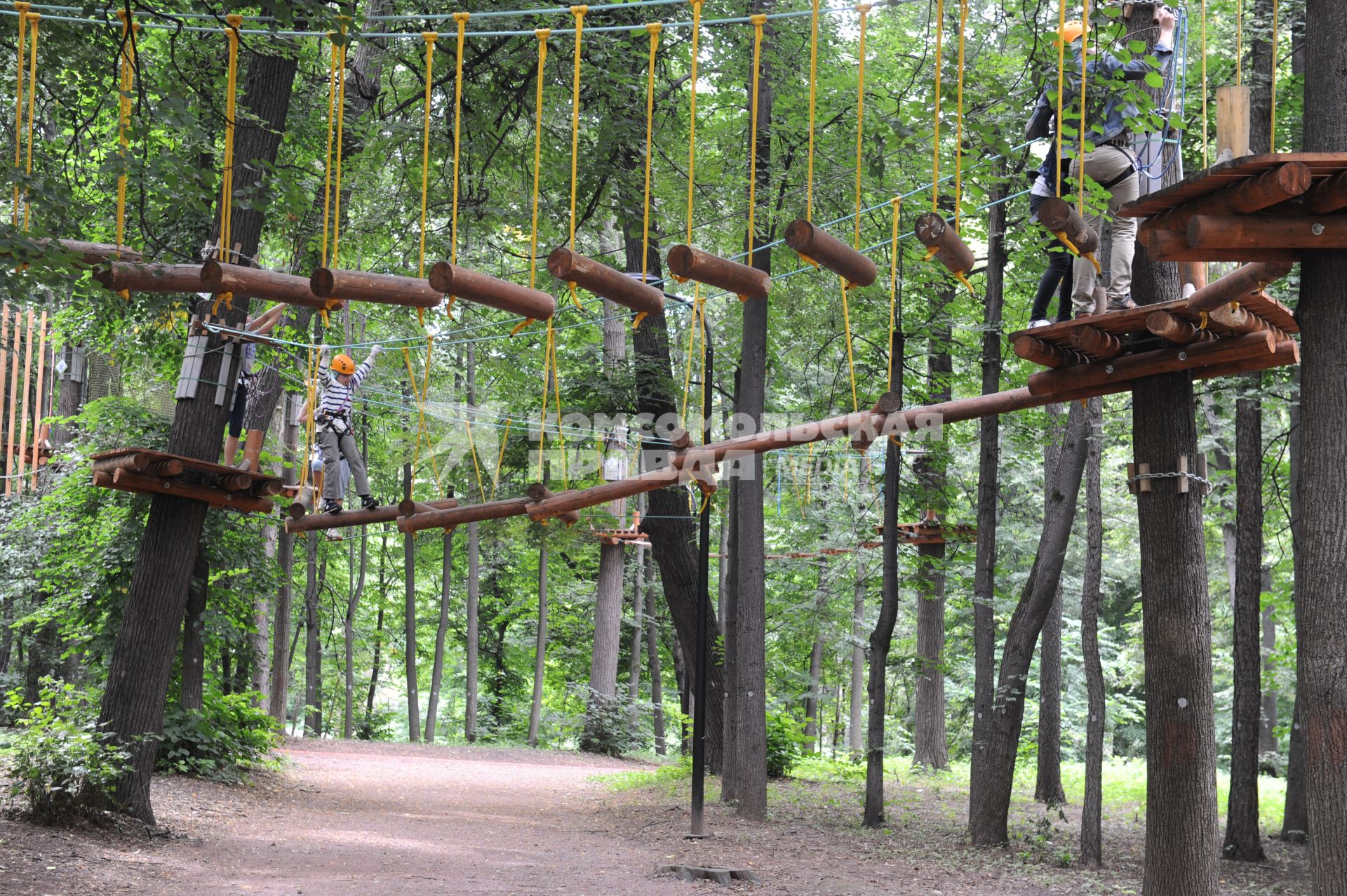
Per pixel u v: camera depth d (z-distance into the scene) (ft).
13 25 28.25
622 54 44.65
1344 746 18.93
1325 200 17.94
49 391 64.08
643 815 51.16
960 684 104.99
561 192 50.42
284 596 83.25
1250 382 40.06
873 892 35.32
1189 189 18.30
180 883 28.32
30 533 52.54
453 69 45.55
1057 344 25.89
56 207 25.39
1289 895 37.04
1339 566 19.29
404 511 37.45
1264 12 37.88
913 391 55.57
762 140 49.37
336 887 30.01
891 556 49.75
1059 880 38.11
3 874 26.12
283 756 61.93
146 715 35.88
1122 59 22.49
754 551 50.47
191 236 44.42
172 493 35.63
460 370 84.94
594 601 115.34
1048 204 20.40
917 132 37.83
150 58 40.06
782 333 60.39
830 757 90.33
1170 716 26.04
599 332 71.46
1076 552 77.25
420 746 91.20
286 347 50.90
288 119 47.42
